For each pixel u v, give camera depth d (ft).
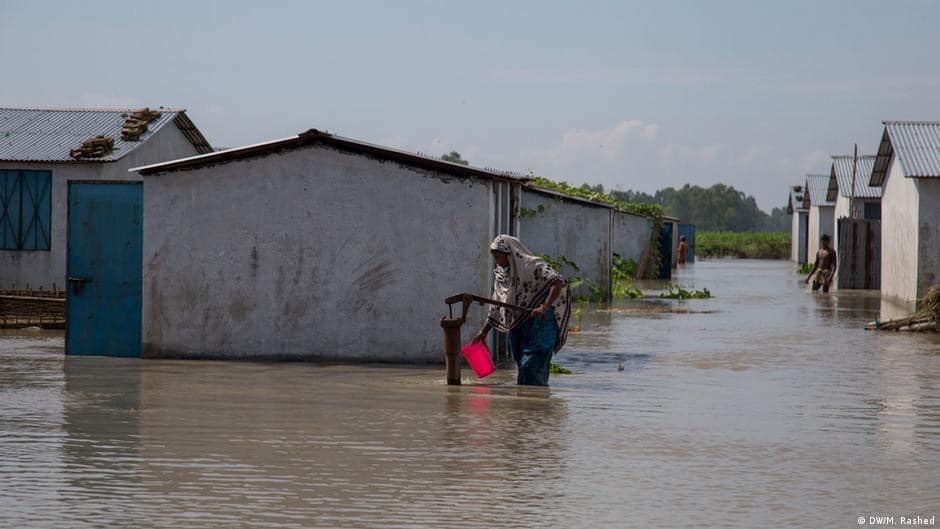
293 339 48.34
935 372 48.19
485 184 46.85
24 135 76.02
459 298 41.70
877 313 84.28
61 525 22.57
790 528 22.93
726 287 125.49
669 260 145.07
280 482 26.14
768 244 276.21
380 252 47.65
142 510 23.70
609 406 37.55
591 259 91.56
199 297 48.78
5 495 24.80
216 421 33.68
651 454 29.76
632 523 23.16
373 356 47.91
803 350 56.95
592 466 28.19
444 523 22.97
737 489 26.07
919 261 90.38
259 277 48.42
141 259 49.60
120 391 39.52
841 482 26.89
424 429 32.76
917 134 94.94
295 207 48.11
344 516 23.38
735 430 33.50
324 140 47.67
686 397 40.04
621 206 134.10
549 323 42.01
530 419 34.71
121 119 79.82
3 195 72.69
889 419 35.83
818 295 109.60
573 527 22.82
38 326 65.41
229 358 48.70
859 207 152.87
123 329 49.96
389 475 26.94
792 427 34.17
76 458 28.45
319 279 48.08
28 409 35.58
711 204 581.53
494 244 41.91
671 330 68.08
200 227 48.65
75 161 71.61
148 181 48.93
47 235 72.43
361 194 47.65
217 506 24.04
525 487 25.96
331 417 34.55
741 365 50.31
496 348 48.73
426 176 47.19
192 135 83.92
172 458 28.53
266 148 47.98
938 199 89.86
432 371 45.57
